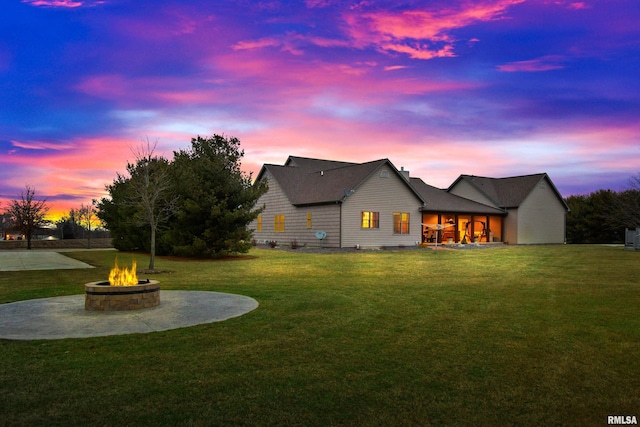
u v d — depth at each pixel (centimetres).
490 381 473
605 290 1098
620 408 412
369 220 2933
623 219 3925
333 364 520
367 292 1047
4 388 436
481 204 3859
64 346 575
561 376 490
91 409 393
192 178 2088
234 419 379
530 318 769
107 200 2772
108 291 805
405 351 571
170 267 1680
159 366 504
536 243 3847
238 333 649
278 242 3294
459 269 1603
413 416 392
